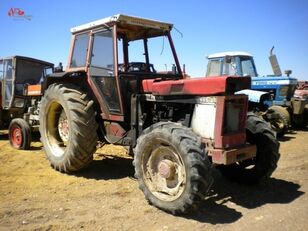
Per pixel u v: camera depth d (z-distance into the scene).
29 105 8.82
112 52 5.16
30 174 5.50
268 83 10.55
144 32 5.78
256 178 4.84
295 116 11.15
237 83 4.17
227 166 5.12
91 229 3.54
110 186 4.94
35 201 4.30
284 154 7.28
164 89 4.64
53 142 6.02
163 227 3.59
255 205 4.23
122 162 6.31
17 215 3.85
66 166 5.46
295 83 10.73
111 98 5.34
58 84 5.93
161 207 3.98
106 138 5.61
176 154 3.95
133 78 5.28
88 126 5.29
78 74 5.99
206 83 4.18
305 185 5.03
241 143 4.32
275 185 5.03
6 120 9.05
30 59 8.84
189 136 3.84
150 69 5.84
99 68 5.42
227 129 4.22
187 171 3.70
